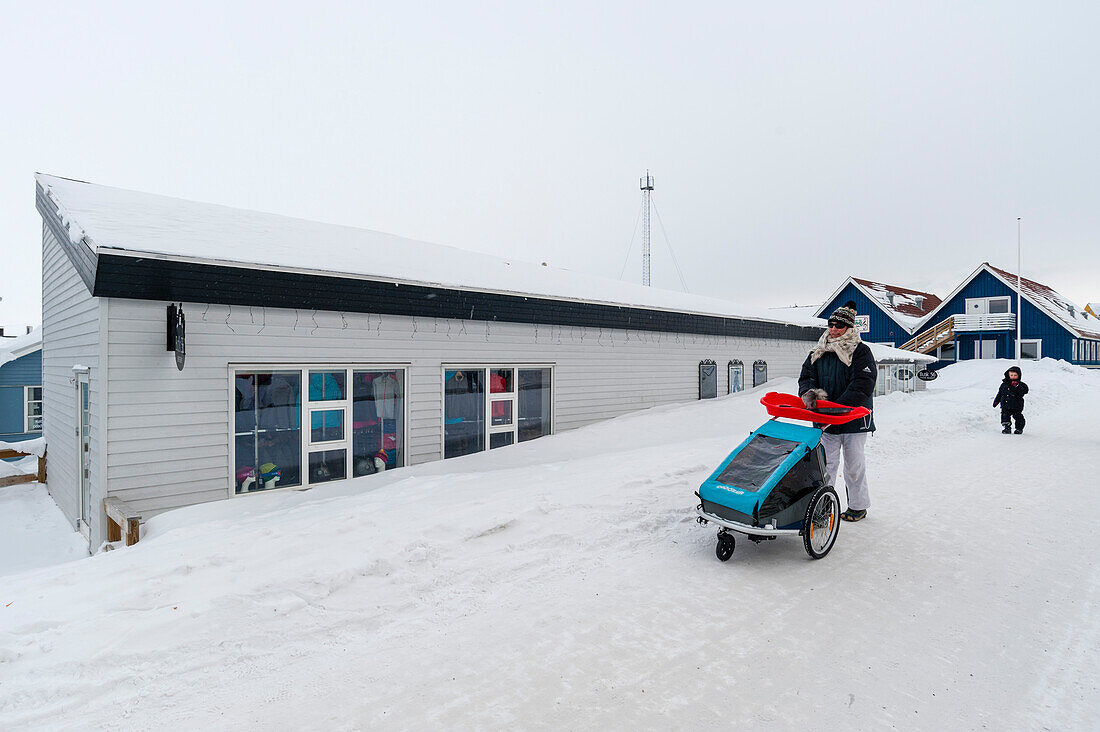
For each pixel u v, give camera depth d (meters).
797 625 3.72
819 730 2.67
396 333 9.19
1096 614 3.93
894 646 3.47
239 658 3.22
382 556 4.43
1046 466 8.92
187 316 7.24
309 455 8.33
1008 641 3.55
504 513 5.51
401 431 9.36
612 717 2.75
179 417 7.20
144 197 10.40
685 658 3.30
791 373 19.72
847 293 44.53
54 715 2.71
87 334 7.37
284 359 8.03
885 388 21.19
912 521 6.02
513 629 3.63
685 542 5.28
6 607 3.67
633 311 13.32
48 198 9.55
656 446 9.92
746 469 4.95
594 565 4.70
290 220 11.95
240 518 6.27
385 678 3.07
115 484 6.77
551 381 11.66
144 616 3.54
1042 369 30.72
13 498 10.70
